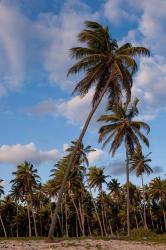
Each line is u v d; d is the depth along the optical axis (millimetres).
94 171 83812
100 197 103500
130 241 33188
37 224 113250
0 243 30656
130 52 36438
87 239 35062
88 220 103500
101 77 37094
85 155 71438
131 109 51188
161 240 34500
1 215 105812
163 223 112000
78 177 75438
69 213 105250
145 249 26922
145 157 71750
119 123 51000
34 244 29641
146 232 48625
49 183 92250
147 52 36438
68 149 72125
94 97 37156
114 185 103000
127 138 50750
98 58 36062
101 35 36656
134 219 112375
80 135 35406
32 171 84125
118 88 36938
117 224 113000
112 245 28750
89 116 35750
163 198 97562
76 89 36375
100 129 51125
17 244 29453
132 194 104812
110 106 38406
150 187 98438
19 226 113125
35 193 103938
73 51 36156
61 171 75562
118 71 35000
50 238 33156
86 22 36719
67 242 31141
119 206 110750
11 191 85375
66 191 86938
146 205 110000
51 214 101250
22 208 110625
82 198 91062
